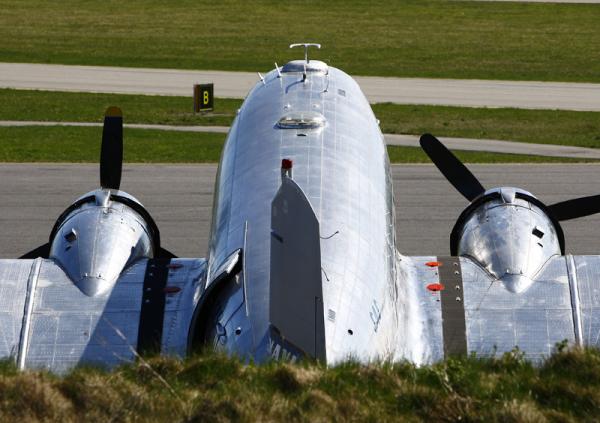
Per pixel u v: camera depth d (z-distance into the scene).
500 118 145.75
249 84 175.75
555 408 31.05
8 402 30.73
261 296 39.44
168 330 43.44
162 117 144.88
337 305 38.97
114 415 30.27
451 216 89.12
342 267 41.28
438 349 43.28
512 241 49.22
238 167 51.28
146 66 191.88
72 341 42.53
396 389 32.16
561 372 34.31
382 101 160.25
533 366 35.91
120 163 59.25
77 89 168.75
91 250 47.75
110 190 53.12
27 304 44.28
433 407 30.78
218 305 41.50
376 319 40.16
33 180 101.38
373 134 56.72
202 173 105.62
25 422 29.73
